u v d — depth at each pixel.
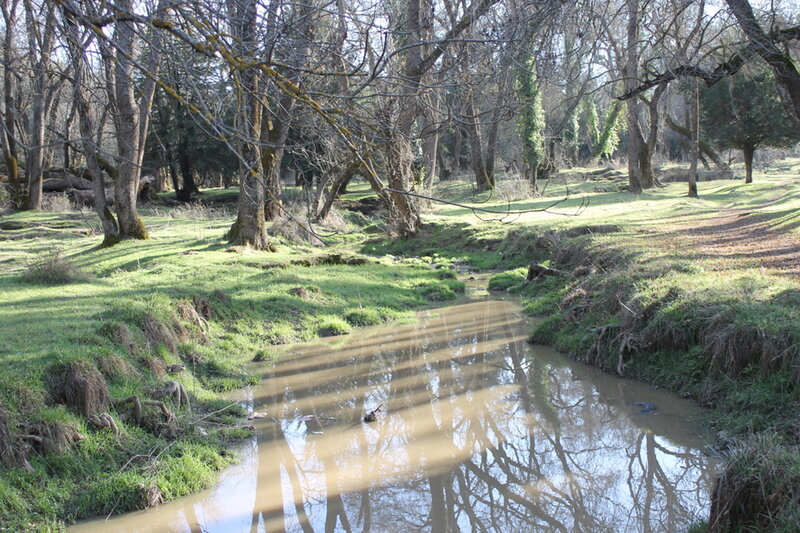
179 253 19.20
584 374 10.53
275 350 12.62
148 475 7.05
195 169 45.56
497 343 12.90
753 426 7.37
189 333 11.69
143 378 8.85
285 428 8.83
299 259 19.58
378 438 8.50
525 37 6.93
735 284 10.19
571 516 6.66
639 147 44.59
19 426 6.90
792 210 21.64
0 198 34.38
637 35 14.77
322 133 4.73
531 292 17.28
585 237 19.72
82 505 6.57
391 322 15.15
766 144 42.88
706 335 9.09
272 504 6.91
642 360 10.05
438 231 28.53
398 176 18.48
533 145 38.38
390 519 6.66
